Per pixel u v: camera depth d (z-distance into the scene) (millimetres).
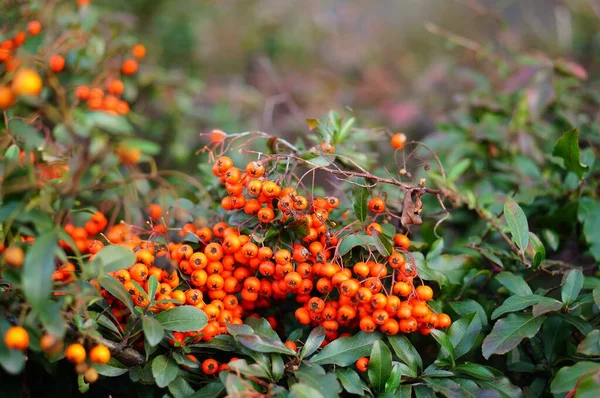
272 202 424
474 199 484
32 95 379
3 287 401
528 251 472
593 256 478
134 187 477
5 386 419
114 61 537
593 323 436
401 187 442
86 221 459
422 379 412
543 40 915
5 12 510
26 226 390
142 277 411
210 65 909
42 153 428
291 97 877
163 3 788
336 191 479
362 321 408
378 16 1283
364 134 492
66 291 391
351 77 1017
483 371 412
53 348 379
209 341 414
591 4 898
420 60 1088
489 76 734
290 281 407
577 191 509
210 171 491
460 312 442
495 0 1195
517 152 564
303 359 413
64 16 530
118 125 422
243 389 387
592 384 377
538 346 448
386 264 425
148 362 416
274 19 959
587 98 621
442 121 619
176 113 621
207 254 416
